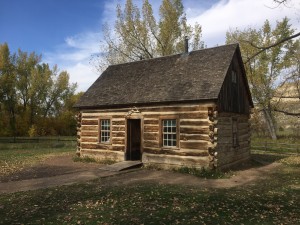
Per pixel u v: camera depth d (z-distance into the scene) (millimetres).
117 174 13891
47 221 7086
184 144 14727
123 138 17219
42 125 53375
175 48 33906
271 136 36719
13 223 6930
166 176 13539
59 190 10461
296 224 6969
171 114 15289
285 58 30312
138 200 9039
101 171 14648
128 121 17266
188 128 14648
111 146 17766
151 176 13570
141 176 13586
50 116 56688
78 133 19656
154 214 7633
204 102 14227
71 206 8406
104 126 18500
